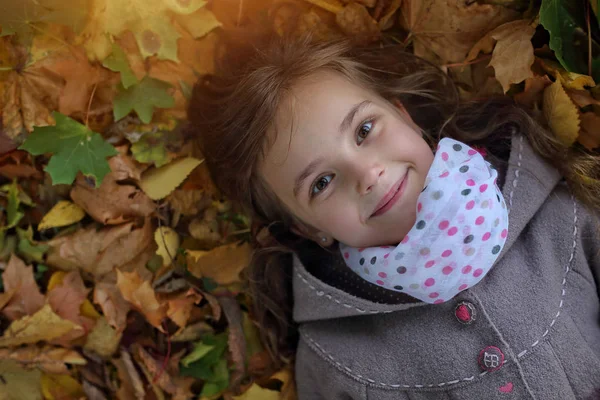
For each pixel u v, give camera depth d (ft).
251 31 3.62
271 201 3.79
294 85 3.23
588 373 3.26
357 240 3.31
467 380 3.25
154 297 3.75
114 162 3.70
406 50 3.87
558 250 3.43
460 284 3.12
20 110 3.54
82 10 3.35
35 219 3.89
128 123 3.74
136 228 3.85
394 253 3.10
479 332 3.26
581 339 3.31
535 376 3.17
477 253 3.05
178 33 3.52
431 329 3.37
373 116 3.22
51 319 3.64
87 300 3.84
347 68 3.43
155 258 3.92
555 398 3.16
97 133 3.57
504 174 3.57
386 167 3.15
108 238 3.77
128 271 3.86
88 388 3.88
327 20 3.70
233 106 3.40
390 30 3.83
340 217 3.26
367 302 3.40
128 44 3.54
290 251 3.94
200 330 3.99
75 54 3.49
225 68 3.61
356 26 3.68
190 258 3.92
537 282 3.31
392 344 3.45
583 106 3.39
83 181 3.73
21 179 3.82
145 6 3.42
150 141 3.75
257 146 3.36
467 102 3.76
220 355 4.00
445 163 3.11
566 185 3.53
